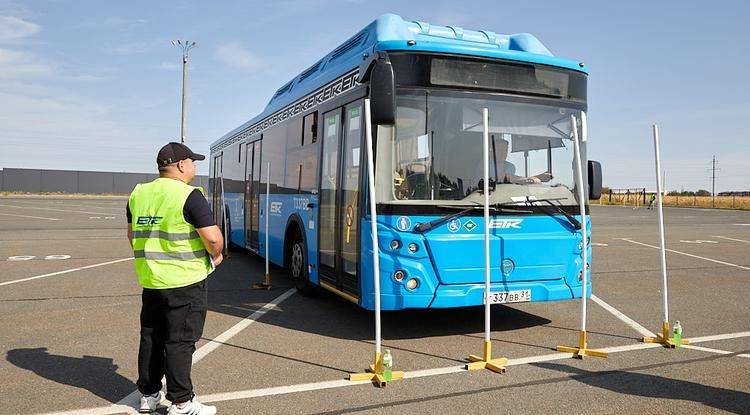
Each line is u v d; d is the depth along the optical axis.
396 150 5.84
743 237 20.95
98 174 71.62
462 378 5.00
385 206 5.78
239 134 13.83
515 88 6.25
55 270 11.44
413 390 4.70
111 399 4.46
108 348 5.87
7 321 7.06
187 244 4.04
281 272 11.72
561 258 6.25
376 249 4.95
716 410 4.29
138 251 4.06
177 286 3.99
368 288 6.03
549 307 8.20
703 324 7.17
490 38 6.99
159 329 4.20
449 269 5.82
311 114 8.35
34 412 4.18
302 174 8.65
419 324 7.06
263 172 11.28
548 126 6.37
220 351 5.82
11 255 13.91
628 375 5.10
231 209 14.67
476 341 6.27
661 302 8.61
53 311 7.65
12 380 4.89
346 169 6.80
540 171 6.29
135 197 4.14
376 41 6.38
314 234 7.95
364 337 6.42
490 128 6.10
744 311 7.96
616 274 11.62
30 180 68.75
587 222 6.46
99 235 19.45
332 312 7.74
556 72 6.46
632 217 37.12
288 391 4.65
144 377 4.13
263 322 7.14
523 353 5.80
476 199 5.96
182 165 4.27
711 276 11.31
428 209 5.80
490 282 5.94
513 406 4.36
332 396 4.54
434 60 5.98
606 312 7.88
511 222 6.05
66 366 5.28
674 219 35.06
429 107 5.94
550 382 4.91
